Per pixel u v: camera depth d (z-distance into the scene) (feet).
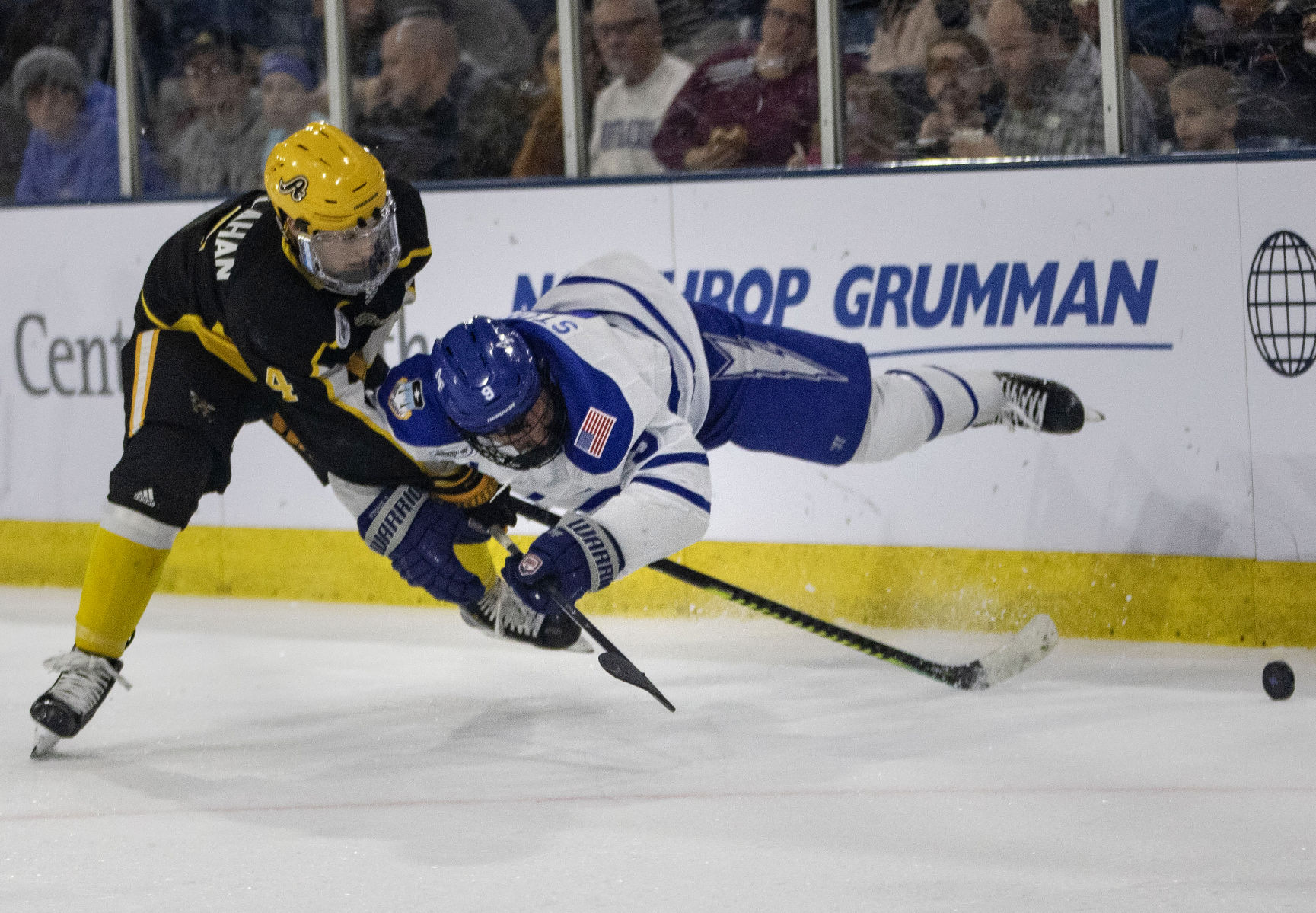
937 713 36.29
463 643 48.11
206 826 28.91
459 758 33.65
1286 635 43.62
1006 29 48.39
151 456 34.24
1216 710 35.86
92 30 61.16
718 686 40.47
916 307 47.85
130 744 36.11
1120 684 39.19
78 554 60.23
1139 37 47.09
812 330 49.44
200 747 35.65
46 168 62.95
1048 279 45.93
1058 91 48.21
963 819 27.66
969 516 47.34
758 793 29.84
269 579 57.62
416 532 36.09
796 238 49.26
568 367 30.22
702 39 52.85
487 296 54.03
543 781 31.45
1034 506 46.50
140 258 58.23
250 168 60.13
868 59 50.78
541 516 36.86
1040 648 39.37
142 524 34.04
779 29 51.60
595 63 54.44
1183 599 44.86
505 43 55.57
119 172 61.87
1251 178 43.24
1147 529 45.19
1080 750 32.42
